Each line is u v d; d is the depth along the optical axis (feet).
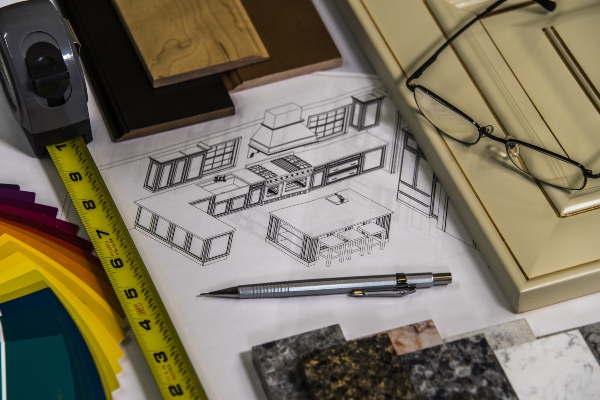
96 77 3.51
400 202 3.31
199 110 3.43
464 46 3.44
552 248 3.01
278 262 3.12
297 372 2.79
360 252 3.17
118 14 3.64
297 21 3.74
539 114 3.27
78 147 3.31
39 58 2.95
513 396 2.76
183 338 2.93
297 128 3.50
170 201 3.25
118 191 3.26
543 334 3.03
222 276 3.07
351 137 3.49
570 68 3.38
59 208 3.19
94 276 3.00
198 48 3.51
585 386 2.83
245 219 3.22
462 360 2.82
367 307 3.05
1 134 3.35
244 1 3.76
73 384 2.76
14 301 2.89
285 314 3.01
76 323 2.87
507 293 3.07
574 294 3.09
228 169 3.36
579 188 3.11
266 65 3.59
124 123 3.35
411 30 3.56
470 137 3.28
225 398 2.82
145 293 2.92
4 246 3.00
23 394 2.71
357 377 2.70
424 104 3.37
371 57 3.67
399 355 2.82
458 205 3.26
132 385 2.82
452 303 3.08
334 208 3.28
